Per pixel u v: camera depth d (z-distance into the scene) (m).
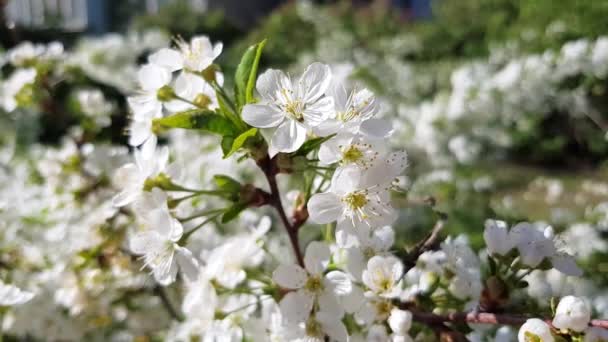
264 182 0.39
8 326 0.36
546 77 0.77
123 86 0.84
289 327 0.21
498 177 1.17
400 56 1.78
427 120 0.80
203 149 0.46
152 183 0.22
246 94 0.21
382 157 0.19
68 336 0.37
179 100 0.22
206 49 0.22
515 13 1.65
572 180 1.20
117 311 0.37
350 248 0.21
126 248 0.33
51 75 0.44
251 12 3.00
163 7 2.45
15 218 0.38
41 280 0.36
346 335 0.20
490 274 0.22
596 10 0.93
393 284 0.21
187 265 0.21
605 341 0.17
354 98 0.20
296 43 2.00
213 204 0.38
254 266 0.24
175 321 0.36
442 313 0.23
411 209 0.40
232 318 0.25
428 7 3.03
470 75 0.82
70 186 0.36
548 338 0.18
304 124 0.19
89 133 0.43
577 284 0.34
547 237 0.21
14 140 0.69
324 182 0.23
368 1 2.76
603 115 0.81
